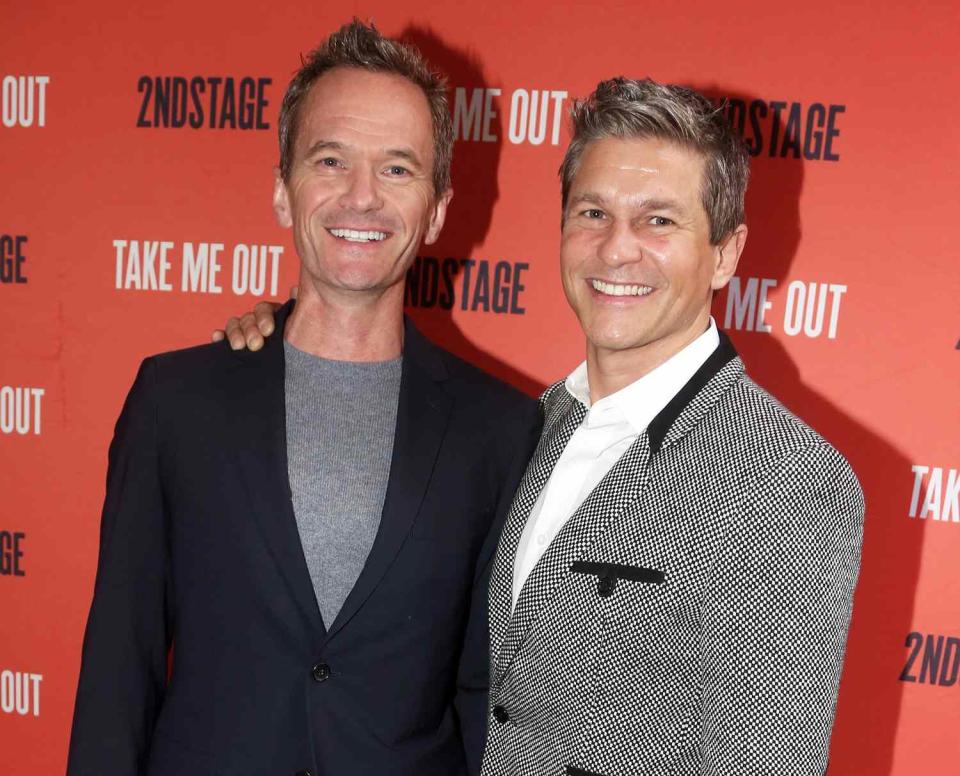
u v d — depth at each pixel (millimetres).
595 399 1210
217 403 1220
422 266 1850
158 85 1840
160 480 1223
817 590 930
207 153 1844
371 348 1290
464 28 1762
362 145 1237
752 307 1751
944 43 1628
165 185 1862
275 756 1166
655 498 1021
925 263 1678
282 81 1805
